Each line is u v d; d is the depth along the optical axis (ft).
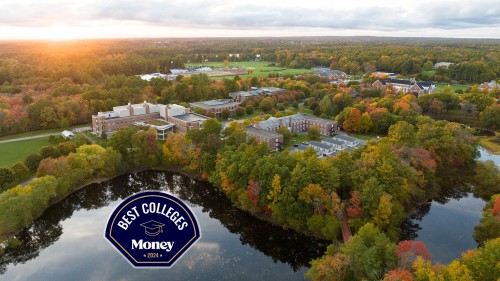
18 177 389.39
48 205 367.66
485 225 299.17
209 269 270.46
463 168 455.22
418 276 195.00
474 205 369.09
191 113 638.53
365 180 311.06
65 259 286.25
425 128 464.24
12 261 287.48
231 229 328.90
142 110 617.21
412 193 353.92
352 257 226.58
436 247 296.10
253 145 422.00
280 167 331.98
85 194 404.16
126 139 465.06
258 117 611.06
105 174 436.35
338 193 326.24
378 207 293.23
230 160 372.79
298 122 607.37
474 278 196.13
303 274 269.03
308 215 311.88
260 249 298.97
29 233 324.39
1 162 449.06
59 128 615.98
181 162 458.50
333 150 480.23
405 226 327.88
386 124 589.32
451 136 455.63
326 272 225.97
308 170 317.83
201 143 451.12
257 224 331.98
